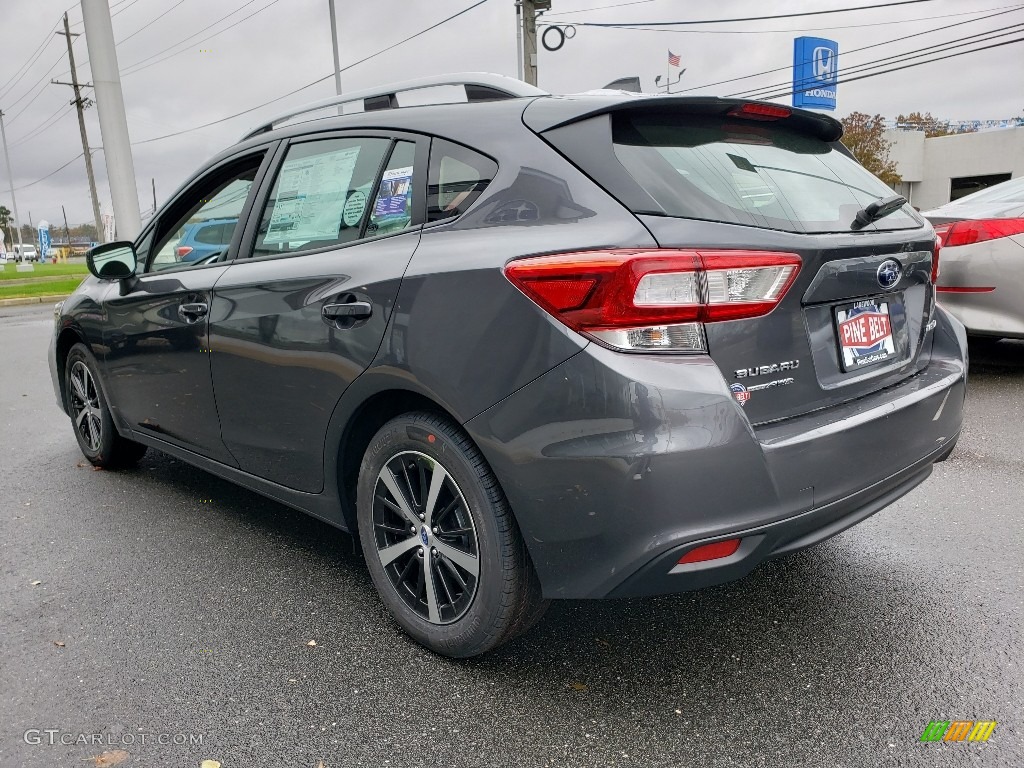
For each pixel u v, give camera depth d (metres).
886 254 2.30
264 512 3.72
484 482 2.12
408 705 2.17
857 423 2.09
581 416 1.86
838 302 2.19
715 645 2.44
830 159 2.55
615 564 1.90
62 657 2.44
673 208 1.95
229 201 3.23
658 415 1.80
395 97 2.71
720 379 1.85
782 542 1.98
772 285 1.95
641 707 2.14
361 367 2.34
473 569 2.22
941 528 3.25
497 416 2.01
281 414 2.74
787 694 2.18
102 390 4.05
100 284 4.01
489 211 2.17
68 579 3.01
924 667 2.29
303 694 2.22
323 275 2.52
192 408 3.25
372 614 2.70
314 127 2.91
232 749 1.99
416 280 2.20
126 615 2.71
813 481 1.97
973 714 2.06
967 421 4.70
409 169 2.45
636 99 2.14
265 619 2.67
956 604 2.64
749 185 2.16
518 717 2.11
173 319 3.23
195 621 2.66
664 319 1.83
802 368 2.07
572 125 2.14
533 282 1.93
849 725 2.04
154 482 4.21
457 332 2.08
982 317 5.34
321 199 2.75
